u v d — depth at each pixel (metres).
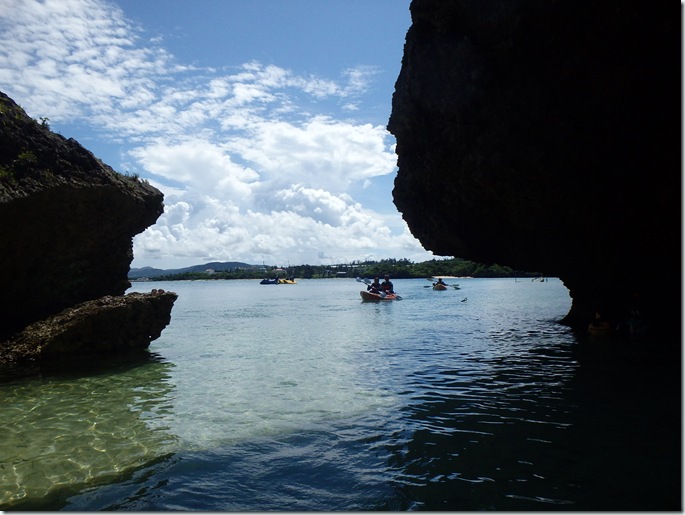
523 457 6.37
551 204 12.95
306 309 38.59
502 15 10.21
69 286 14.88
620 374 11.30
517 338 18.17
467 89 11.52
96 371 12.90
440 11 11.31
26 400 10.02
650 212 11.98
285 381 11.68
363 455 6.66
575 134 11.01
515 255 16.36
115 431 8.00
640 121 10.27
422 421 8.16
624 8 8.92
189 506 5.29
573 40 9.90
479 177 12.74
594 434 7.21
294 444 7.21
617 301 17.95
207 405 9.55
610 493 5.27
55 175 13.43
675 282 14.02
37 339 13.22
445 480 5.73
